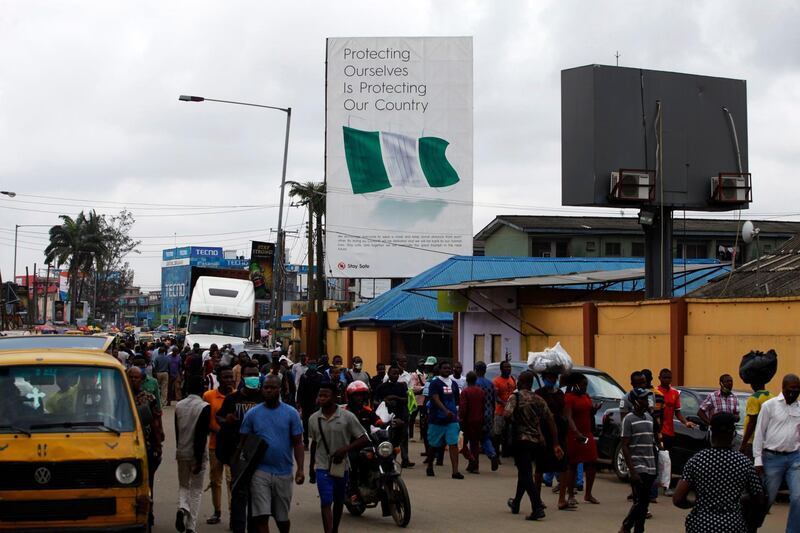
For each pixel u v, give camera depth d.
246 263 145.38
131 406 10.52
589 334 25.62
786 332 19.62
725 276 26.27
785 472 11.21
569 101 27.67
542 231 58.16
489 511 14.09
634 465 11.85
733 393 16.78
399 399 19.20
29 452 9.62
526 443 13.49
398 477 13.02
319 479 11.27
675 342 22.27
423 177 46.97
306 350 52.16
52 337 12.62
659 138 27.58
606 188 27.22
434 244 46.91
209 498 15.39
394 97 46.91
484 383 19.09
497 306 30.36
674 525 13.05
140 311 173.50
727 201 27.73
